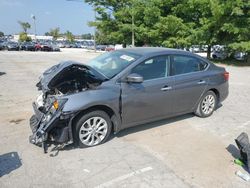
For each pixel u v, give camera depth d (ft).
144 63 15.28
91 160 12.50
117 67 15.15
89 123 13.56
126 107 14.48
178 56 16.94
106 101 13.52
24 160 12.28
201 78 18.02
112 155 13.07
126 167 12.00
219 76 19.30
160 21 92.32
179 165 12.35
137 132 16.06
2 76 36.37
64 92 13.82
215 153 13.69
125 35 113.91
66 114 12.45
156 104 15.74
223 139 15.53
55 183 10.64
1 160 12.24
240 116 19.99
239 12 70.85
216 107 20.56
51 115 12.64
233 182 11.16
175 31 90.02
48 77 14.71
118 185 10.64
